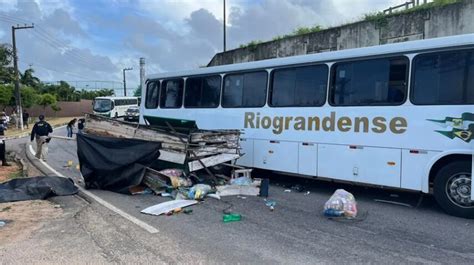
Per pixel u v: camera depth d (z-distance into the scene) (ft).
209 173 32.24
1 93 127.34
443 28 52.29
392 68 25.55
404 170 24.86
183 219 22.90
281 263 16.34
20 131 112.98
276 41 75.10
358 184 27.71
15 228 21.11
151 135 32.94
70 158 53.06
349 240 19.25
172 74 41.24
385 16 58.39
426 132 23.97
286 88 31.40
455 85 23.03
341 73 28.04
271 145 32.24
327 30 65.92
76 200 27.89
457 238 19.58
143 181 30.73
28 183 30.27
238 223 22.13
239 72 34.94
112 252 17.47
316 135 29.25
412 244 18.70
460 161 23.18
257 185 29.99
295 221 22.54
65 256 17.01
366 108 26.61
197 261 16.47
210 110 37.19
